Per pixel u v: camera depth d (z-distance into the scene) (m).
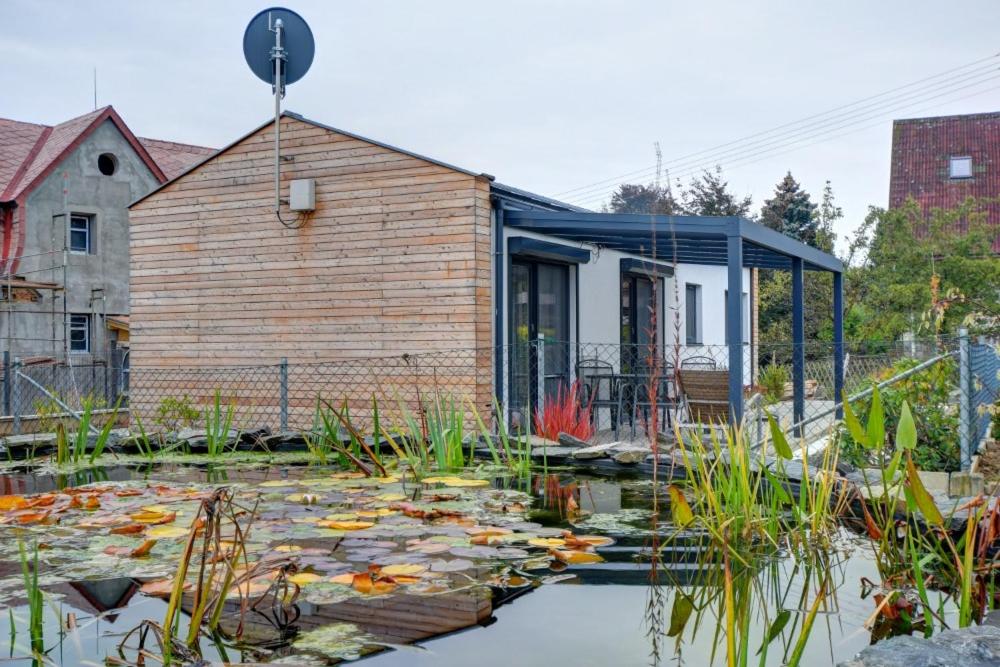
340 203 9.47
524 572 3.39
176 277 10.39
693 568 3.47
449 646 2.55
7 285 18.50
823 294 22.45
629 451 6.55
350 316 9.39
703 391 8.78
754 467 5.19
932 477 5.02
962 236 19.53
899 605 2.94
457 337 8.84
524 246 9.45
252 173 9.97
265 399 9.84
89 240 21.72
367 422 9.24
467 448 7.37
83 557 3.62
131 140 22.28
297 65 9.51
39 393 12.48
